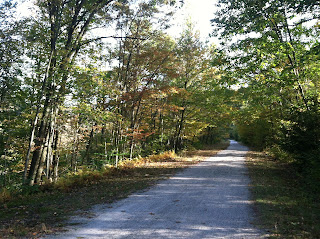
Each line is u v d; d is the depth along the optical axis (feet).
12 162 53.93
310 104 40.47
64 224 17.24
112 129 56.18
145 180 35.88
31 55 38.40
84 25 44.47
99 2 42.96
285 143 40.45
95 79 40.27
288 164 51.65
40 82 38.55
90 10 42.70
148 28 56.80
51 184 34.55
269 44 42.78
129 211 20.53
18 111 48.67
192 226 16.65
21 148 53.93
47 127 44.96
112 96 49.85
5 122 46.88
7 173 50.93
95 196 26.40
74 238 14.61
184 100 73.26
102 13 44.93
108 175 41.45
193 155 79.25
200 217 18.62
